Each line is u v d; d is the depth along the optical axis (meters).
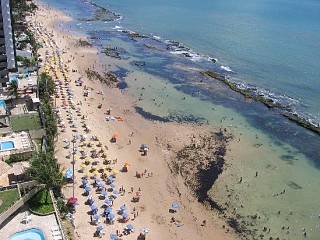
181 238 60.34
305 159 84.31
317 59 153.38
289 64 146.25
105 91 113.00
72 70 125.81
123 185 71.19
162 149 84.69
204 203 68.81
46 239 53.66
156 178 74.44
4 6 79.38
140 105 105.56
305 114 105.88
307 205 69.56
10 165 66.94
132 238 59.00
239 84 125.38
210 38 183.75
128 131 91.12
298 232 63.09
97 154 79.19
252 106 109.56
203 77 130.00
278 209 68.19
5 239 53.03
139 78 125.44
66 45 153.38
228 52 160.88
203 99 112.31
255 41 180.62
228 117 101.88
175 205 66.25
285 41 182.38
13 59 87.00
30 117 86.00
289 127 98.31
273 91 120.94
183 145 86.81
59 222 56.59
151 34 187.75
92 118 95.31
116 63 138.62
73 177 66.88
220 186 73.44
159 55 152.62
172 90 117.44
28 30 159.88
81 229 59.09
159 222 63.25
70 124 90.19
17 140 74.25
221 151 85.25
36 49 135.25
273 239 61.34
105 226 60.56
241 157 83.44
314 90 122.00
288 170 79.81
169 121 97.62
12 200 57.91
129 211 64.81
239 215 66.31
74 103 101.56
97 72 127.44
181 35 188.00
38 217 57.88
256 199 70.44
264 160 82.88
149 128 93.31
